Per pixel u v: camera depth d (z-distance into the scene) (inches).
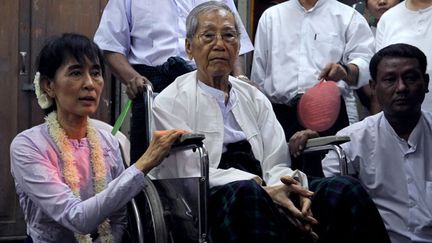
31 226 107.8
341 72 143.5
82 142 110.6
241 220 102.5
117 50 145.9
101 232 109.3
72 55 106.2
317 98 131.0
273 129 124.0
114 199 100.7
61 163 106.8
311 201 110.5
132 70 142.6
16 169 104.7
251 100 125.3
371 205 107.0
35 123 187.0
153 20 147.1
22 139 105.9
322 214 109.7
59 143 107.0
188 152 114.3
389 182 128.1
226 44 118.1
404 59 123.8
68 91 106.1
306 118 131.6
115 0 147.8
